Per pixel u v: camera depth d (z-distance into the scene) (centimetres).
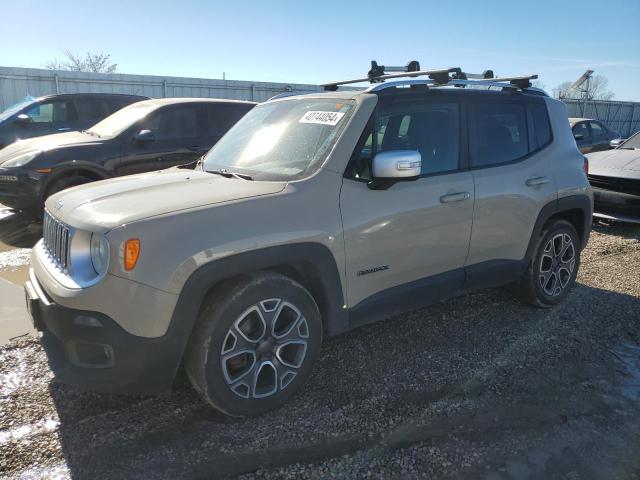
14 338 379
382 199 320
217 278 262
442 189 351
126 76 2202
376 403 306
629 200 714
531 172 411
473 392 318
